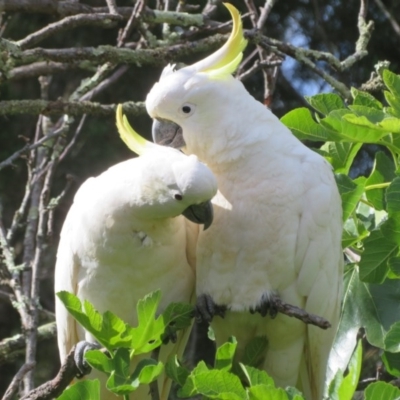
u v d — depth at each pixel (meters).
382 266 10.05
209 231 10.27
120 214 9.93
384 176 10.77
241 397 8.27
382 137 10.31
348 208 10.53
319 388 10.93
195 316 10.34
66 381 9.45
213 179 9.63
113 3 14.02
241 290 10.27
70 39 20.12
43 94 15.43
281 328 10.49
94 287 10.35
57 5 14.30
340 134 10.27
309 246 10.28
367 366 14.59
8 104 13.61
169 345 10.85
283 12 20.72
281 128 10.59
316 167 10.38
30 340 12.98
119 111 10.52
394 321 10.80
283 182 10.19
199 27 14.63
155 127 10.77
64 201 19.56
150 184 9.71
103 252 10.12
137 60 13.86
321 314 10.55
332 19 20.78
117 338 8.77
